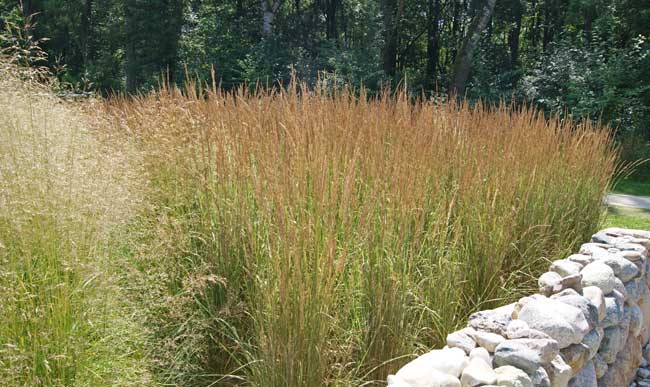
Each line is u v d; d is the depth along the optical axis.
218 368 3.17
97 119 4.55
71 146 3.20
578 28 27.16
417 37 31.47
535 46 34.62
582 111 16.72
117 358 2.73
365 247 2.97
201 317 3.16
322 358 2.60
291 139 3.11
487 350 2.56
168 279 3.26
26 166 2.76
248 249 3.02
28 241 2.53
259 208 3.02
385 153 3.75
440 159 4.09
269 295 2.62
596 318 3.16
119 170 3.47
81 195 2.87
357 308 3.02
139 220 3.54
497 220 4.04
